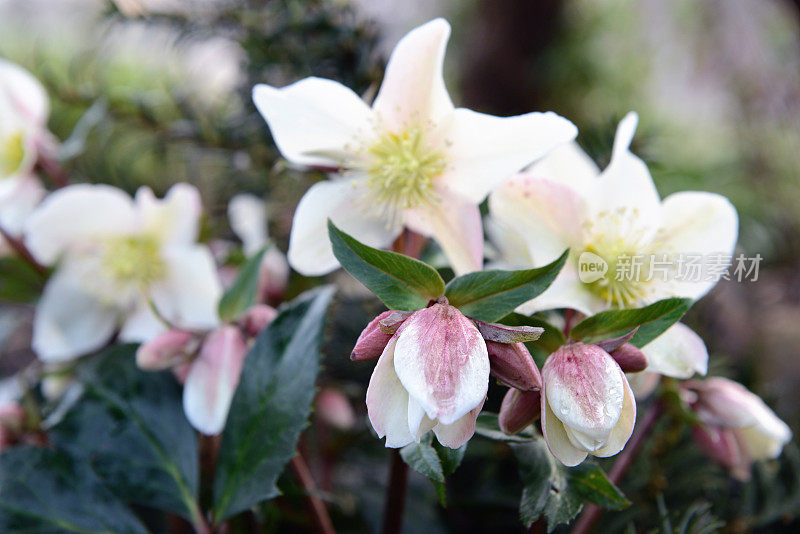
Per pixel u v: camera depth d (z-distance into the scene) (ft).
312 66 1.72
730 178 2.37
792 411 1.85
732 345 1.96
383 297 1.10
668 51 2.72
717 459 1.33
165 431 1.39
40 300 1.78
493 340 1.07
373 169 1.28
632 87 2.68
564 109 2.67
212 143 1.81
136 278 1.60
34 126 1.72
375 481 1.77
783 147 2.38
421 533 1.60
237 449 1.29
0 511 1.33
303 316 1.32
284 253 1.83
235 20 1.77
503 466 1.65
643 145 1.59
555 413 1.06
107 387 1.41
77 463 1.37
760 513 1.52
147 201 1.60
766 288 2.10
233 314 1.36
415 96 1.26
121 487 1.36
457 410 1.01
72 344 1.65
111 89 1.98
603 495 1.14
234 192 1.95
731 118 2.53
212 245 1.80
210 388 1.30
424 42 1.24
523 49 2.67
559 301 1.20
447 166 1.25
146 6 1.79
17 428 1.48
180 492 1.37
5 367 2.42
